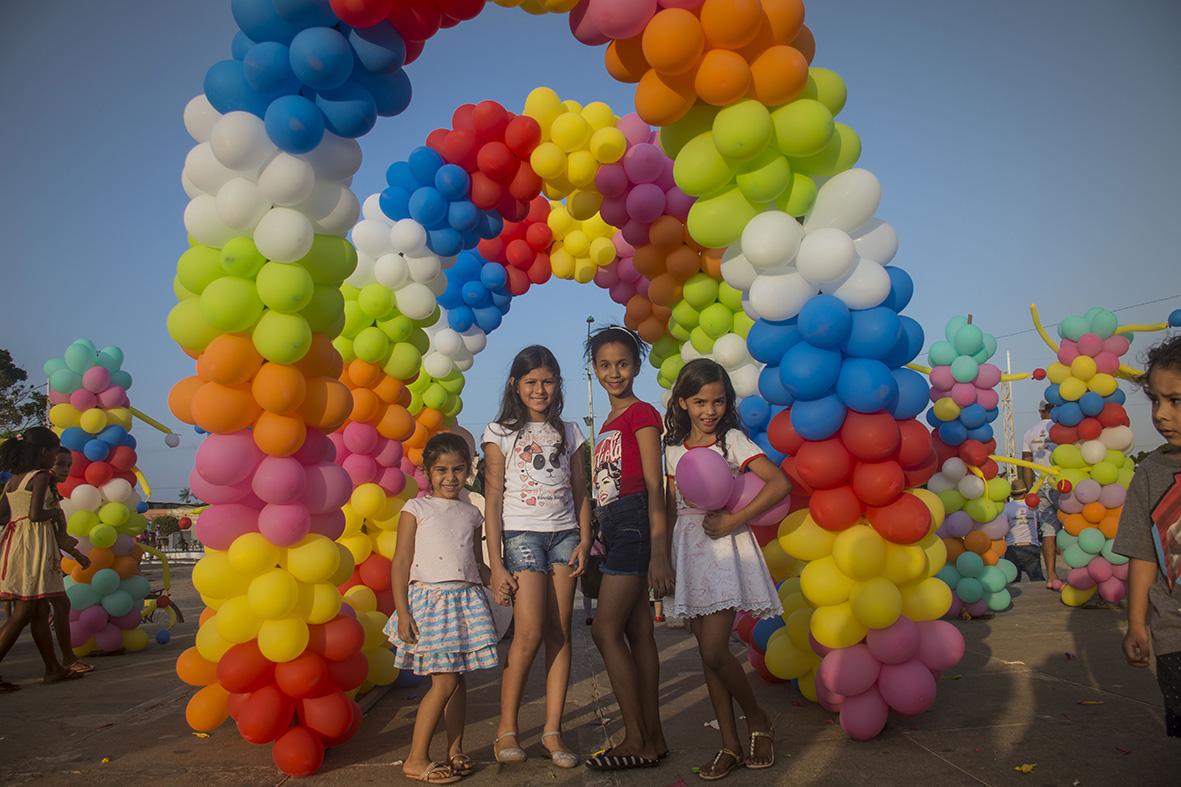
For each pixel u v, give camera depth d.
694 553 3.02
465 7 3.18
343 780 2.92
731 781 2.76
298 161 3.02
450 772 2.87
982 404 6.44
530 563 3.11
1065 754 2.84
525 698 4.07
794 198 3.20
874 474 3.09
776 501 2.97
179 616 6.89
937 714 3.41
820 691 3.30
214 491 3.15
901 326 3.16
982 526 6.25
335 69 2.89
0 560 4.75
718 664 2.89
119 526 5.95
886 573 3.16
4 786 2.89
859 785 2.65
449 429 6.34
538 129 5.06
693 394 3.12
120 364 6.26
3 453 4.98
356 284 5.03
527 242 6.20
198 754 3.25
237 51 3.13
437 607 3.04
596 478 3.24
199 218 3.10
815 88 3.21
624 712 2.99
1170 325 6.18
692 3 2.97
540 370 3.31
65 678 4.90
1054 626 5.48
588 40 3.25
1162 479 2.18
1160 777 2.59
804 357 3.09
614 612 3.04
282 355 3.03
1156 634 2.13
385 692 4.30
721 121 2.99
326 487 3.27
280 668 3.03
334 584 3.26
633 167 4.70
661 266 5.05
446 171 5.04
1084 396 6.37
